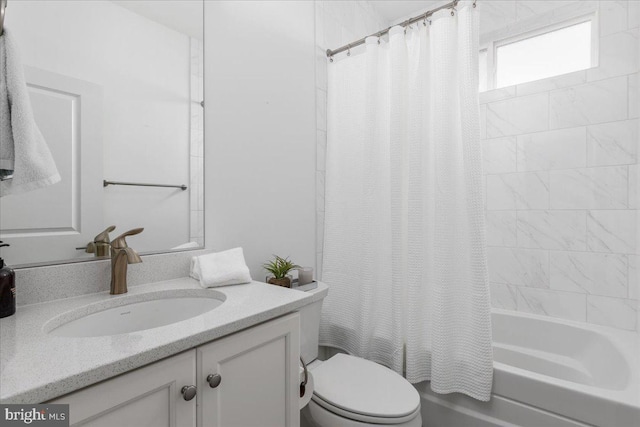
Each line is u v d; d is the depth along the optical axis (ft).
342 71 6.33
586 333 6.03
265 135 5.25
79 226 3.22
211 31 4.44
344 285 6.09
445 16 4.75
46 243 3.00
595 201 6.22
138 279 3.58
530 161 6.88
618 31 6.00
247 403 2.69
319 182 6.43
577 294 6.41
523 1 7.05
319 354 6.27
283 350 3.04
